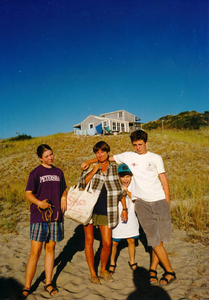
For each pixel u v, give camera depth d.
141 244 3.95
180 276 2.89
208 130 23.75
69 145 18.33
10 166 13.81
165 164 11.52
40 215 2.62
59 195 2.77
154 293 2.58
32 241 2.63
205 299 2.42
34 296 2.62
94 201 2.72
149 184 2.78
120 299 2.51
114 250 3.09
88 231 2.86
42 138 24.23
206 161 11.59
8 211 6.16
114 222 2.75
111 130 27.52
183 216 4.80
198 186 7.09
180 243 3.86
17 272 3.15
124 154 2.98
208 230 4.32
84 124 31.86
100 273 2.92
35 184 2.66
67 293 2.65
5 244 4.12
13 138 26.84
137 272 3.06
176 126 35.59
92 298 2.53
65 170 11.64
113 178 2.84
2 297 2.60
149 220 2.73
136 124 36.94
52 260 2.74
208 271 2.95
